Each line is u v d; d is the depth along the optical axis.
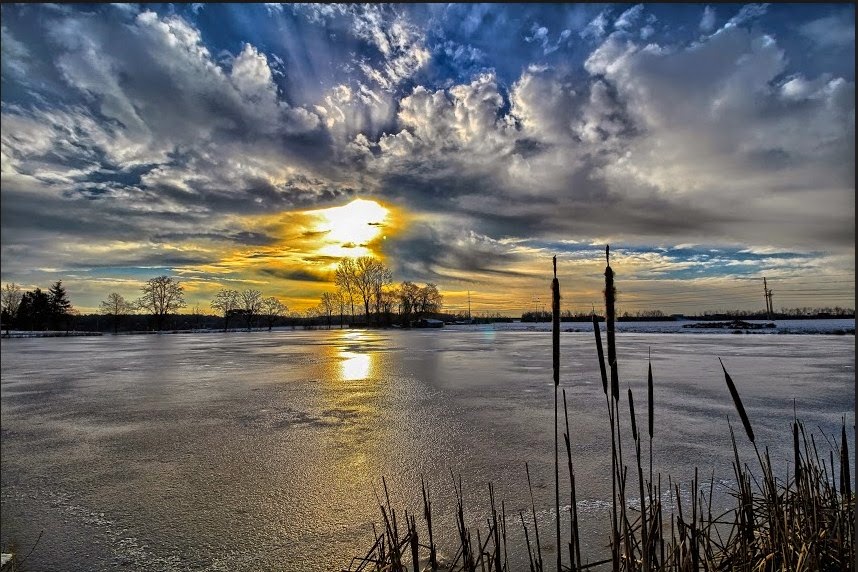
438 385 10.61
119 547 3.41
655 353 17.58
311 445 5.86
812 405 7.79
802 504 2.62
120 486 4.58
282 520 3.78
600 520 3.70
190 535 3.56
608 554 3.13
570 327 58.72
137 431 6.77
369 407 8.20
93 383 11.82
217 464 5.18
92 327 76.88
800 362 14.19
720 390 9.29
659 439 5.89
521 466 4.97
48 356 21.16
